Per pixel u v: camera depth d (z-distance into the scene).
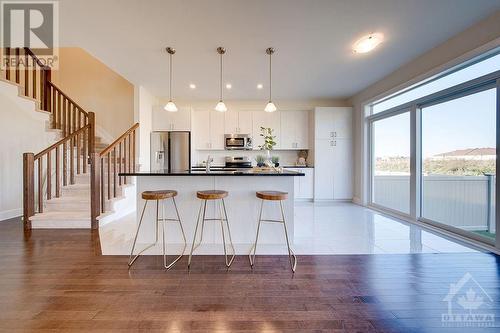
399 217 4.18
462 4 2.38
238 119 6.02
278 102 6.10
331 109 5.66
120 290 1.86
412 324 1.51
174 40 3.05
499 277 2.07
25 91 4.23
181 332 1.42
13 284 1.93
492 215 2.81
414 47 3.27
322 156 5.67
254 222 2.84
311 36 2.97
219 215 2.83
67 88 5.60
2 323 1.48
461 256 2.51
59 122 4.62
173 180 2.82
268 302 1.72
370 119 5.11
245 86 4.93
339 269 2.23
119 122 5.59
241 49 3.29
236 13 2.50
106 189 4.12
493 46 2.54
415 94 3.87
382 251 2.67
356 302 1.72
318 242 2.95
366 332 1.43
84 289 1.87
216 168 5.78
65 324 1.48
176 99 5.92
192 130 5.85
